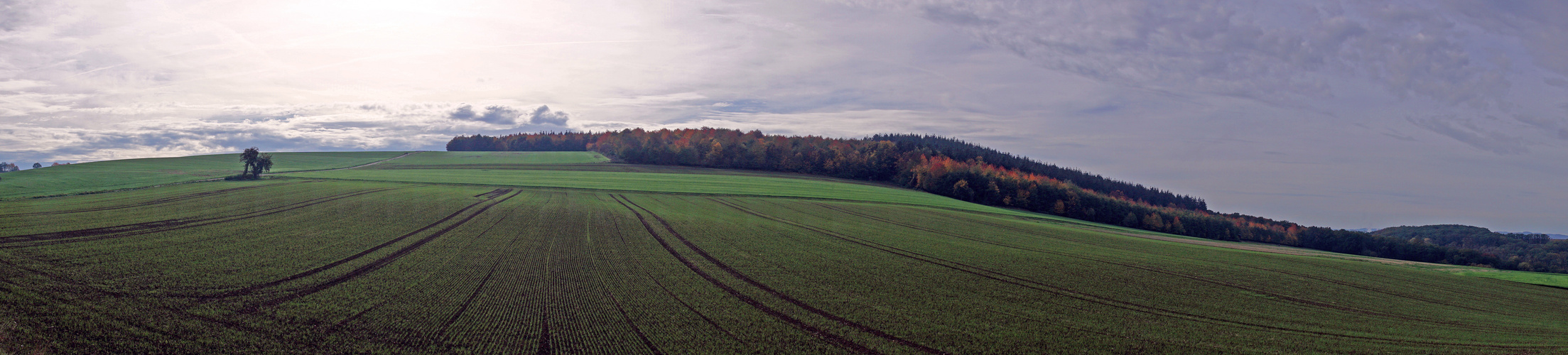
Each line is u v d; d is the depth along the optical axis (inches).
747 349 639.1
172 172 2544.3
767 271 1030.4
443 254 1050.1
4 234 1026.1
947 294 927.7
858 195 2704.2
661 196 2258.9
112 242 1001.5
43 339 559.2
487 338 631.2
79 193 1721.2
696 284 915.4
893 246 1362.0
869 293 908.0
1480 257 2701.8
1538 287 1264.8
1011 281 1045.8
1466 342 821.9
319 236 1164.5
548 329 668.7
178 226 1194.0
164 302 692.1
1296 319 900.0
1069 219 2655.0
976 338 718.5
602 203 1942.7
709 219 1659.7
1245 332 808.9
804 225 1651.1
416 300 756.0
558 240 1245.7
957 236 1596.9
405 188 2170.3
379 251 1048.2
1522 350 799.1
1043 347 698.8
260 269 873.5
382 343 601.6
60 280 756.0
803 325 733.9
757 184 2952.8
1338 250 3120.1
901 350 664.4
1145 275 1175.6
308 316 672.4
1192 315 883.4
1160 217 3051.2
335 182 2299.5
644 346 630.5
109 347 555.2
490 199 1936.5
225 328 621.9
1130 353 695.1
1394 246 3024.1
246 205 1542.8
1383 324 897.5
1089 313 861.2
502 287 844.0
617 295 826.2
